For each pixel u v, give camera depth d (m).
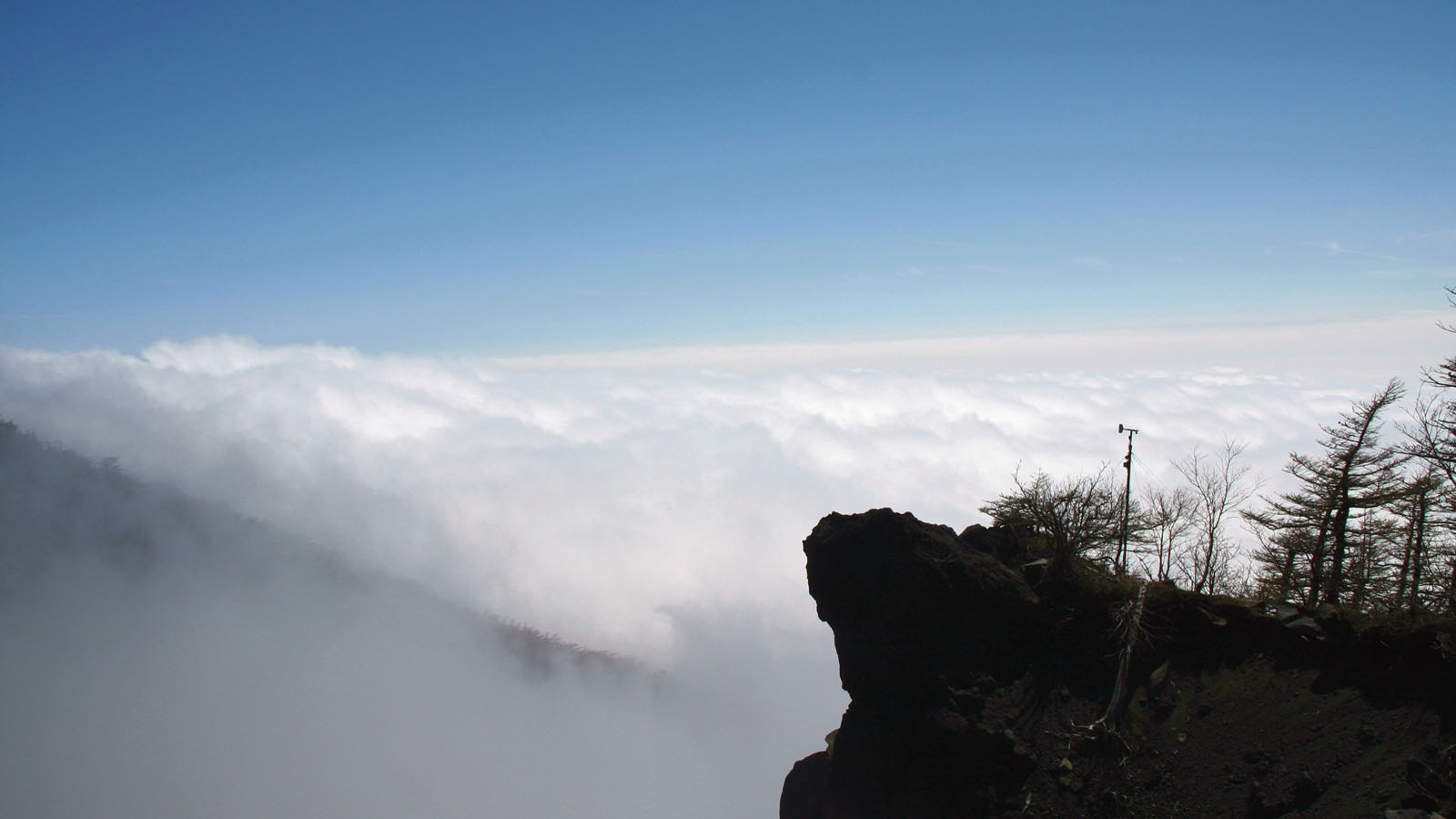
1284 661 33.22
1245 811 29.48
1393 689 29.64
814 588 42.12
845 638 40.62
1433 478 44.81
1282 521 48.69
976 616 38.59
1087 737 34.66
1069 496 42.50
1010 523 45.28
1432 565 43.12
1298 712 31.16
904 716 38.31
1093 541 41.78
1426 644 29.36
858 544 40.62
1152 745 33.34
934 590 38.91
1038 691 37.12
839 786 40.94
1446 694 28.08
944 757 36.59
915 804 37.59
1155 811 31.48
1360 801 26.84
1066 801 33.53
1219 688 33.91
